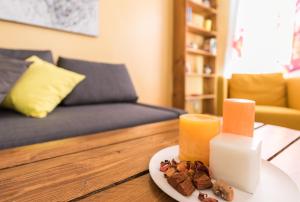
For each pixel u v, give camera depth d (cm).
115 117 124
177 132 79
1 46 155
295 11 271
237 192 36
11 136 85
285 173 43
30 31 167
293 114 170
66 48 188
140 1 241
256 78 233
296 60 271
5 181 39
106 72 183
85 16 195
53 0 174
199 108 328
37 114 117
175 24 277
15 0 156
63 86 142
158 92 271
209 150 44
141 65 249
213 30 315
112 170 45
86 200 34
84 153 54
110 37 218
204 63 330
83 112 133
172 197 34
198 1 286
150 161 47
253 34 309
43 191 36
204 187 36
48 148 57
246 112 45
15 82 121
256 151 37
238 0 314
